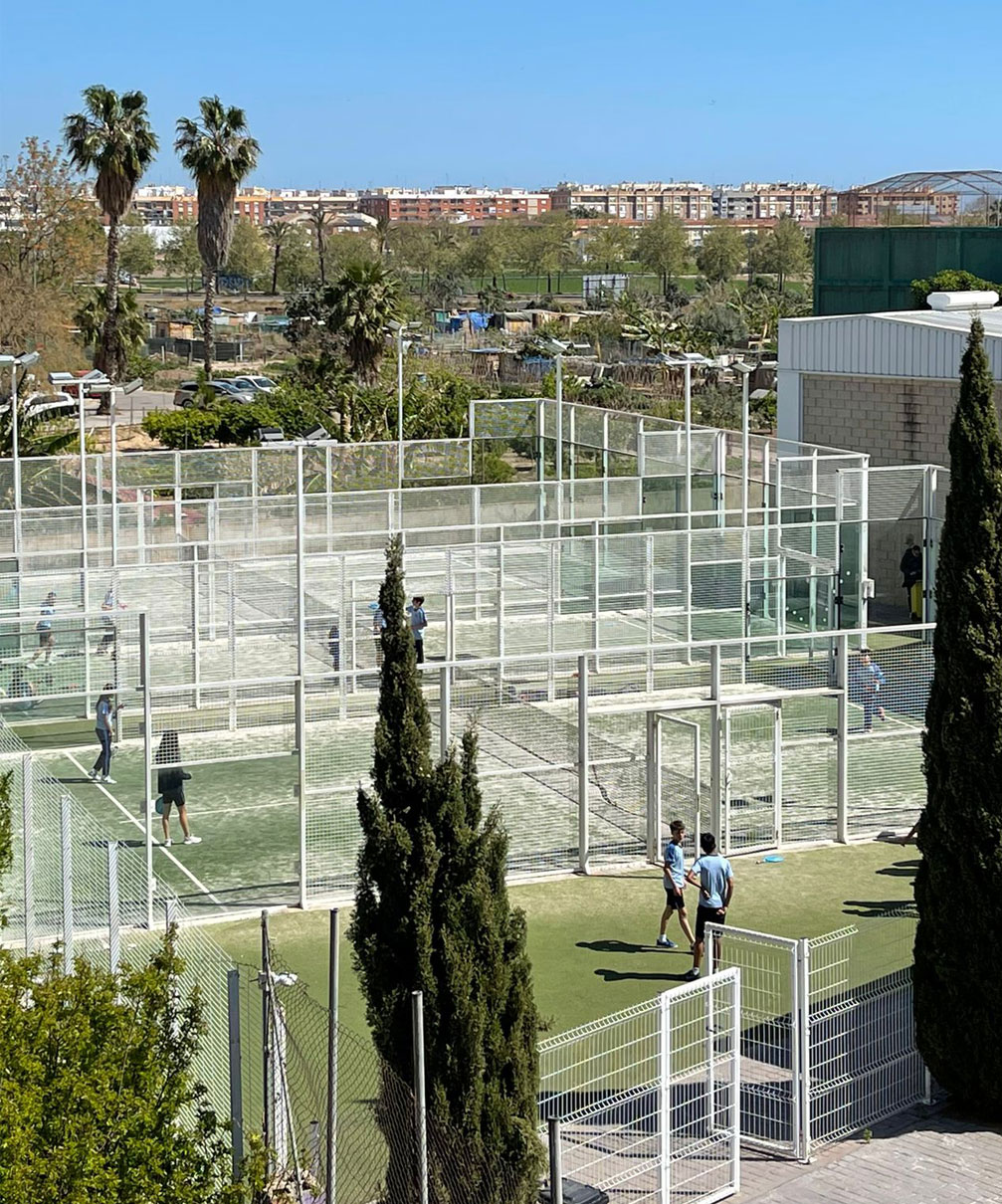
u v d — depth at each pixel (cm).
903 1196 1270
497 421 4041
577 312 11738
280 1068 1150
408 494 3806
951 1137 1377
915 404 3638
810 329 3828
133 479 3662
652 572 2836
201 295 14275
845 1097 1395
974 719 1388
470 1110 1070
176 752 2064
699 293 12200
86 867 1691
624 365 7150
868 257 5175
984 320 3650
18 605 2692
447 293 12744
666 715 2111
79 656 2481
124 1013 1004
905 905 1930
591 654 2038
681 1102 1366
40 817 1800
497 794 2047
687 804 2094
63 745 2423
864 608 2964
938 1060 1408
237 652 2744
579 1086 1284
